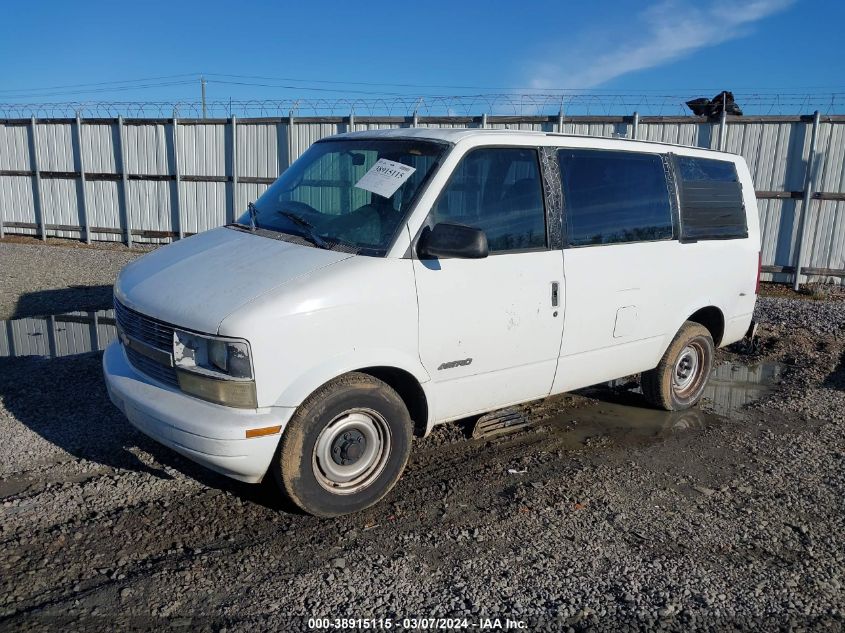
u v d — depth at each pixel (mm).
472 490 4441
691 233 5609
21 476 4332
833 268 11602
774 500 4445
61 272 11898
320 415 3756
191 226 15695
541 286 4527
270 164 14742
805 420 5941
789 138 11438
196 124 15148
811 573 3633
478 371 4379
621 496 4422
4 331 8078
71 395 5715
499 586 3410
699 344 6008
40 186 16781
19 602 3160
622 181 5121
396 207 4117
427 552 3695
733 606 3326
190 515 3969
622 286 5051
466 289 4180
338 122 13930
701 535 3977
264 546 3688
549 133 4805
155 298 3898
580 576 3521
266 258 3986
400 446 4121
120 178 16031
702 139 11852
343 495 3967
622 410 6066
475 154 4324
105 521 3863
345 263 3855
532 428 5566
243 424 3531
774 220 11734
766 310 9859
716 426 5754
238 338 3500
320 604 3221
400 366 3980
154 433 3789
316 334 3660
